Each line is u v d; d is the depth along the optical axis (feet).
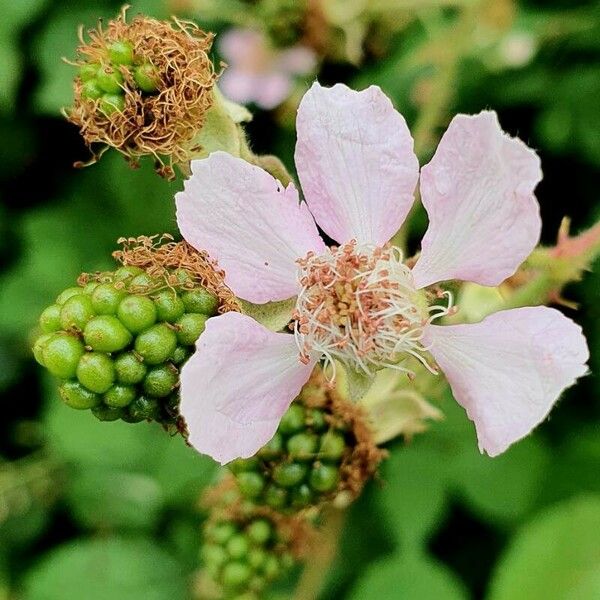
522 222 0.39
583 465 0.58
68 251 0.66
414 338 0.41
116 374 0.39
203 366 0.39
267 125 0.67
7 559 0.65
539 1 0.66
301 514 0.45
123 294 0.40
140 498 0.62
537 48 0.64
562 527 0.54
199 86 0.44
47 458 0.65
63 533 0.65
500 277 0.40
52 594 0.60
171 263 0.40
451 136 0.40
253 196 0.41
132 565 0.61
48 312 0.40
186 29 0.44
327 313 0.41
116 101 0.44
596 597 0.53
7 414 0.69
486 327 0.41
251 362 0.40
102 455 0.60
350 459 0.45
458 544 0.62
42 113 0.69
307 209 0.42
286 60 0.66
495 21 0.63
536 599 0.53
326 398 0.44
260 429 0.41
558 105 0.62
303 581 0.55
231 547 0.48
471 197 0.40
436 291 0.42
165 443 0.59
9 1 0.66
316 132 0.42
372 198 0.42
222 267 0.41
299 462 0.44
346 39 0.64
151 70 0.43
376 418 0.45
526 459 0.58
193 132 0.44
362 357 0.41
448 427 0.58
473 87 0.64
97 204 0.67
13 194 0.72
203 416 0.39
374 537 0.60
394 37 0.65
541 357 0.39
